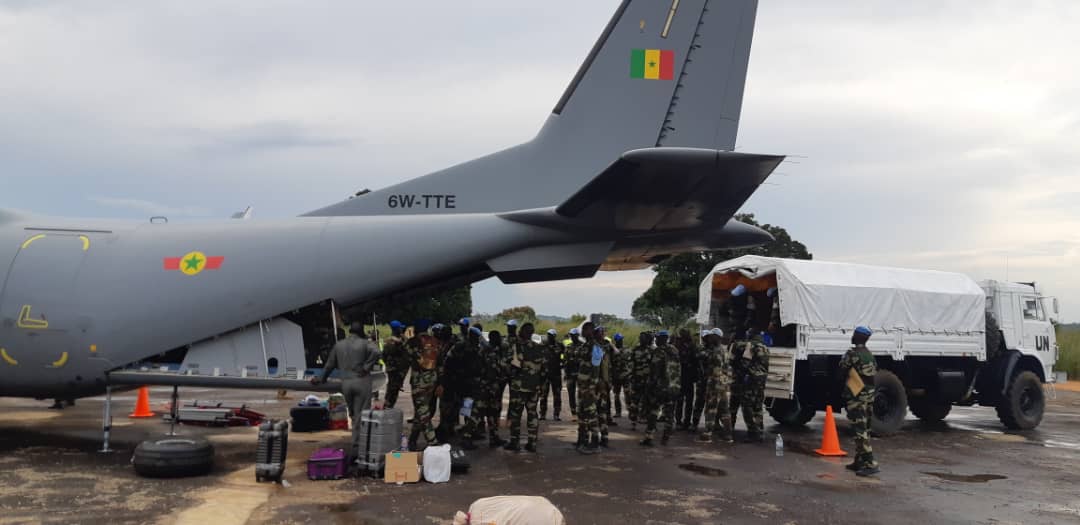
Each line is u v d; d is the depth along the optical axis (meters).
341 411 11.41
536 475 8.30
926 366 13.31
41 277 9.16
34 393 9.41
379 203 10.07
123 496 6.96
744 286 13.56
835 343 11.80
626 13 9.92
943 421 14.71
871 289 12.23
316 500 6.95
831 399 12.11
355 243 9.33
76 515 6.30
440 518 6.38
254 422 11.80
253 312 9.07
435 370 9.07
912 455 10.34
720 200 8.13
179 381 8.98
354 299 9.36
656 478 8.29
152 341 8.96
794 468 9.12
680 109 9.71
